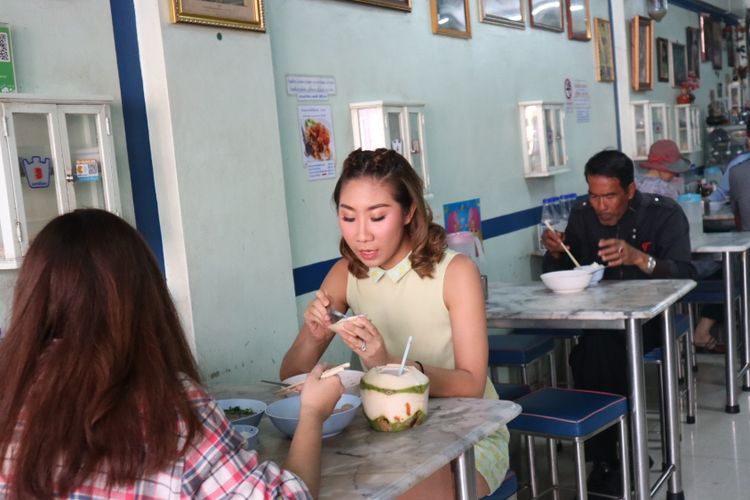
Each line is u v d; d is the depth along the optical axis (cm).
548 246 362
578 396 267
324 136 312
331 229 317
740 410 409
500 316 277
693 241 427
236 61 258
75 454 100
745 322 442
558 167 487
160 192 239
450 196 395
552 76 511
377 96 343
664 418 300
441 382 179
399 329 201
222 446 110
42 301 106
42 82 210
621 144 622
